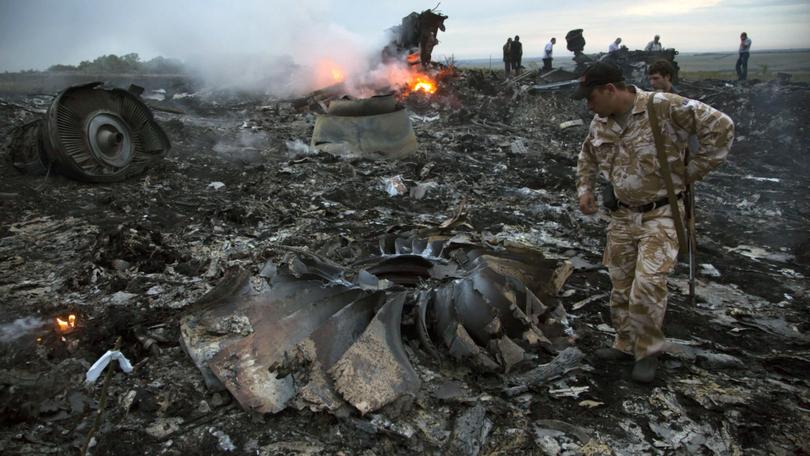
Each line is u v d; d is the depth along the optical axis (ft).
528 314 11.14
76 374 10.03
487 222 20.75
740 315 13.70
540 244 18.53
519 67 77.46
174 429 8.84
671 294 14.88
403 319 11.23
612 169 10.27
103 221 18.98
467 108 51.96
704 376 10.83
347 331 10.08
